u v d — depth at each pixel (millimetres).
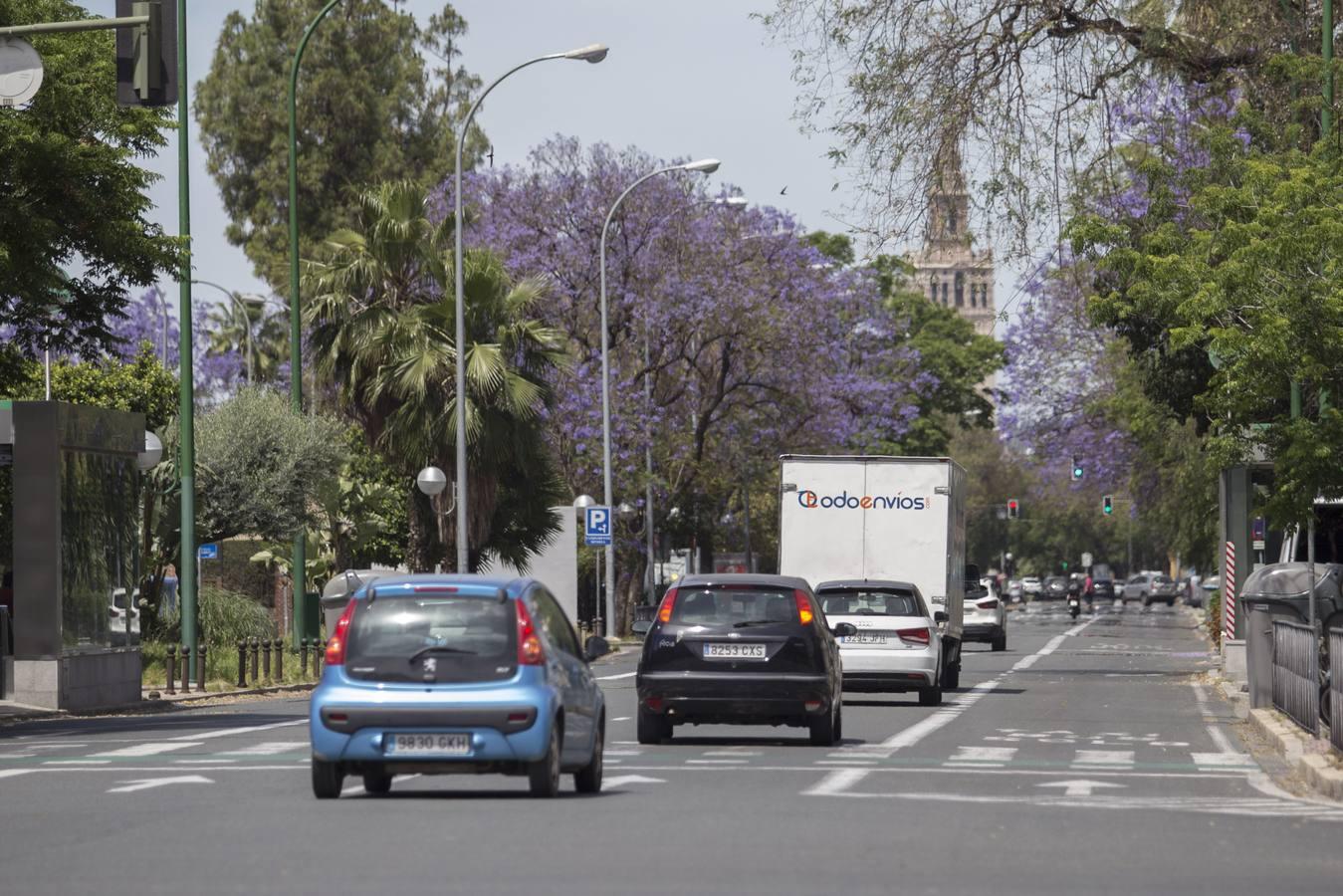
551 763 33281
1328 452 62906
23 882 23406
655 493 140625
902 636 65625
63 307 66562
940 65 82688
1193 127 80000
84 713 65812
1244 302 63500
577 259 130000
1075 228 72062
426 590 33750
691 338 138000
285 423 95125
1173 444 132875
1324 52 73938
